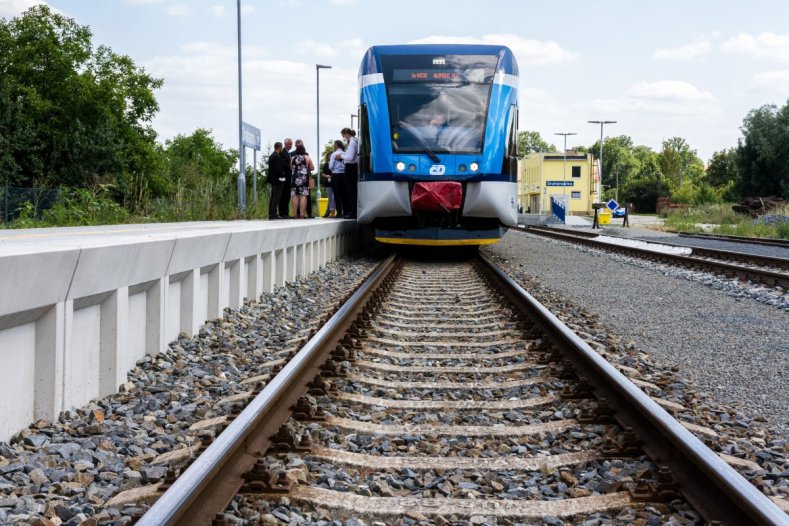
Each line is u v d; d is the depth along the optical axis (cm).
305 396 567
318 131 4991
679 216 5859
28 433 500
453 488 421
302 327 990
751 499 333
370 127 1759
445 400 609
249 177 5147
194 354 781
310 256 1562
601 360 623
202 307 916
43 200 2664
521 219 6756
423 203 1709
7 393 491
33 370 526
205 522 345
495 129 1745
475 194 1730
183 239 788
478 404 592
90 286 576
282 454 455
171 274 771
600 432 513
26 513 371
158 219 2212
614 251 2331
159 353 741
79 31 5856
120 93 5912
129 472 434
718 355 845
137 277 674
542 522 378
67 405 552
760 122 7056
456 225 1788
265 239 1162
